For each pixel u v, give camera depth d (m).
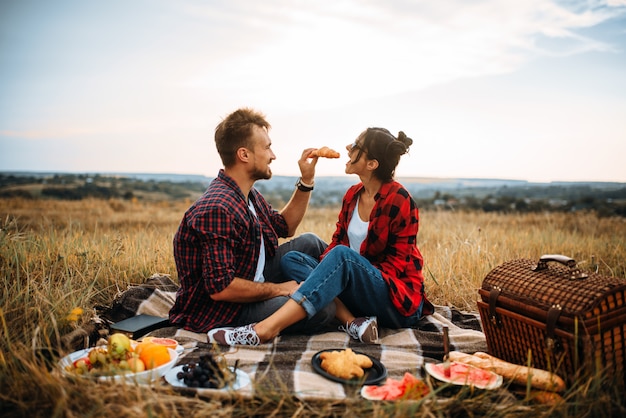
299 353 3.24
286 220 4.41
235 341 3.39
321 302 3.46
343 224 4.27
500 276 3.25
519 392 2.71
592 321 2.60
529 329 2.93
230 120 3.73
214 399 2.54
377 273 3.68
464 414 2.51
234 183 3.73
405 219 3.87
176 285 4.71
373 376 2.93
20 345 2.79
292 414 2.45
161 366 2.78
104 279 4.71
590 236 8.63
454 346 3.55
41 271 4.40
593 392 2.47
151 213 20.17
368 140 3.87
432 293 4.97
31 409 2.35
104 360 2.71
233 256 3.54
